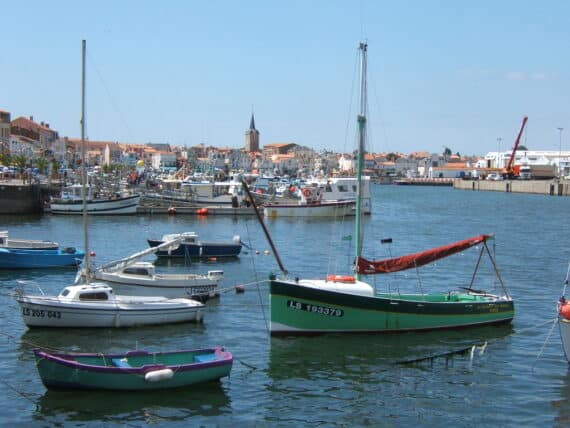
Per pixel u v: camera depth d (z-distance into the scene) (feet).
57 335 117.60
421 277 186.80
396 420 85.10
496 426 83.56
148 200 390.83
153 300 127.85
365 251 248.32
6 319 129.39
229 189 445.37
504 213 464.65
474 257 228.63
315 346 113.60
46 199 381.19
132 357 94.32
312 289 115.55
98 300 123.24
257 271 198.49
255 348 113.09
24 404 86.58
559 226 362.74
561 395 93.91
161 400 89.04
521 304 151.53
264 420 84.33
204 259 222.69
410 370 103.40
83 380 88.99
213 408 87.35
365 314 118.73
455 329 125.49
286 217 368.27
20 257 188.75
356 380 98.73
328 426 83.15
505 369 104.47
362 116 129.90
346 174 577.84
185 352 97.09
